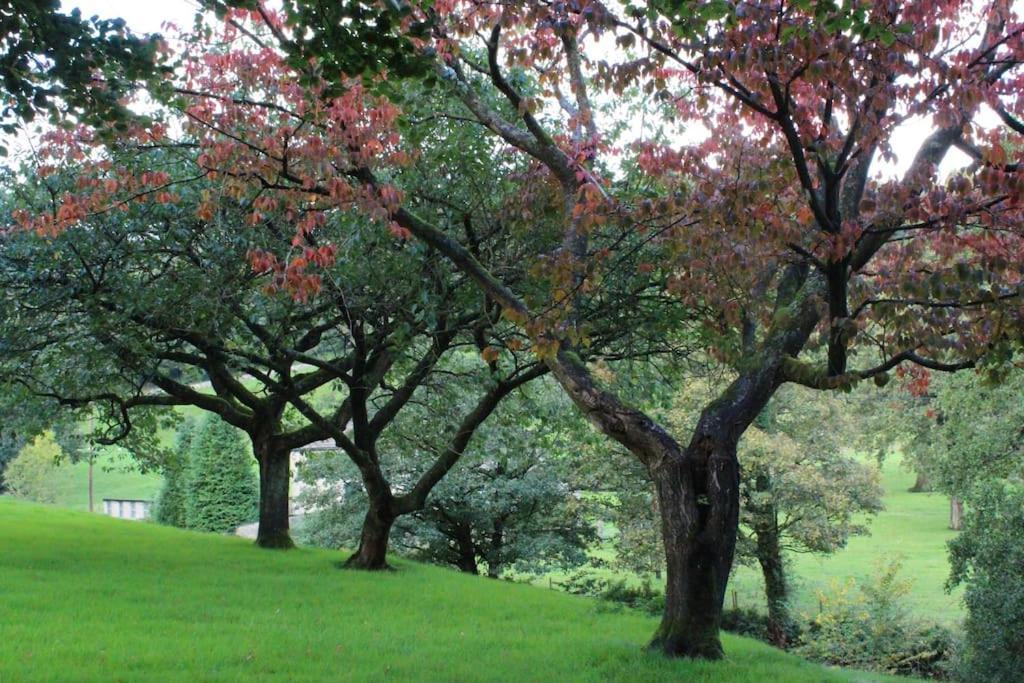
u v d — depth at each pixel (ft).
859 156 28.50
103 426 78.18
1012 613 44.06
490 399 53.01
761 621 74.49
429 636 36.86
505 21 29.04
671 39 26.43
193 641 32.86
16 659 28.45
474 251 43.39
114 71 26.08
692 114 33.86
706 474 31.76
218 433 118.21
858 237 25.23
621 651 33.35
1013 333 25.34
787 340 32.53
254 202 34.55
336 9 21.75
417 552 88.17
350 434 80.33
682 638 31.99
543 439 71.97
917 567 97.66
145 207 44.45
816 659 62.64
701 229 27.25
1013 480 55.93
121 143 36.65
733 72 24.18
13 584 44.29
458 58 37.52
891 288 28.25
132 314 46.06
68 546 61.62
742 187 25.18
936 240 28.37
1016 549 45.01
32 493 125.08
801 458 70.74
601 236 40.29
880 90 23.65
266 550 63.26
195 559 57.36
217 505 116.47
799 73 23.41
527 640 36.81
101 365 51.52
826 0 20.95
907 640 60.64
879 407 92.58
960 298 24.94
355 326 48.65
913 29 23.13
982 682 45.39
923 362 27.53
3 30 23.15
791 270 35.99
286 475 66.18
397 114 33.63
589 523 84.33
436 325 43.39
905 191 24.85
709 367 57.06
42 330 47.65
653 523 73.46
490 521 81.30
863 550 110.83
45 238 43.37
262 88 37.19
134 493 161.38
